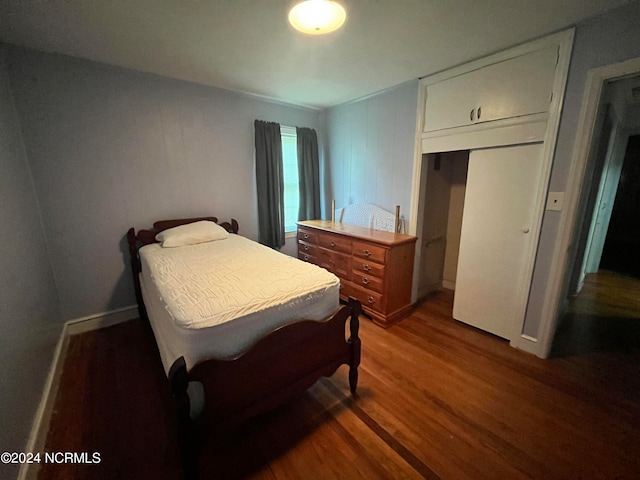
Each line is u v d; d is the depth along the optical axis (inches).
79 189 92.5
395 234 112.5
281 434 57.7
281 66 93.2
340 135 141.5
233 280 65.4
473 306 100.0
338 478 49.0
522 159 82.0
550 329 80.9
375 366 79.7
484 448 54.6
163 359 55.9
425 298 128.8
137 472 50.1
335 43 77.3
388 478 48.9
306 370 58.8
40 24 67.4
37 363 65.0
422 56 85.7
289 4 59.5
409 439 56.5
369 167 129.0
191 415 46.4
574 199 73.1
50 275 87.4
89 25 68.0
